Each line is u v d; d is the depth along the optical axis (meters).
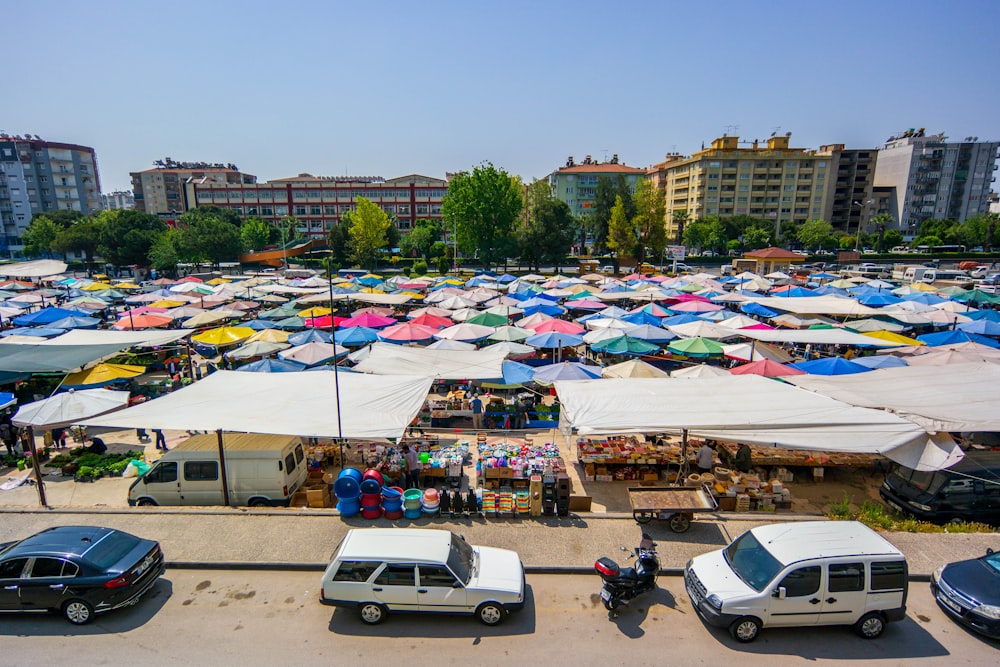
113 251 74.94
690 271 68.69
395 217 123.38
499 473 14.09
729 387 14.73
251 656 8.40
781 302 31.61
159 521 12.31
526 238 72.56
